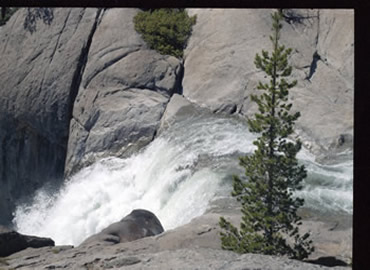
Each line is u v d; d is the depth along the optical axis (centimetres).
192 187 6450
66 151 8712
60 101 8706
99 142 8144
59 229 7250
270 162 4556
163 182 6956
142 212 4956
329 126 7344
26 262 3991
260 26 8256
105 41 8694
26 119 8894
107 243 4453
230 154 6875
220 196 6016
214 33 8356
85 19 8906
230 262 3397
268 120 4647
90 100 8462
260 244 4281
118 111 8181
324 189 6016
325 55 8244
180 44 8581
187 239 4394
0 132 9044
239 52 8131
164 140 7569
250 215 4450
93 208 7419
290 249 4262
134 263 3566
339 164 6812
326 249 4359
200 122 7688
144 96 8250
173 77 8319
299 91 7719
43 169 8806
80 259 3806
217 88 8050
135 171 7581
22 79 8975
